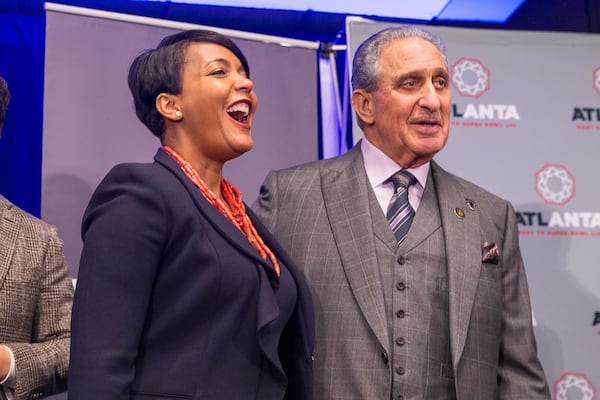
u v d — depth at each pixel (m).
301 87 3.18
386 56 2.09
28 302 1.87
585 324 2.84
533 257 2.88
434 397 1.85
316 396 1.86
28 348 1.80
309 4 4.32
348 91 3.05
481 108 2.99
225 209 1.69
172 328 1.51
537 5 4.40
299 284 1.74
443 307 1.93
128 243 1.47
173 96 1.75
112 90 2.96
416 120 2.04
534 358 2.02
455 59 3.02
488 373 1.91
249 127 1.79
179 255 1.53
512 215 2.15
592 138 3.01
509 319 2.04
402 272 1.93
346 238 1.97
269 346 1.57
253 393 1.55
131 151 2.95
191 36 1.79
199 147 1.75
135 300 1.45
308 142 3.14
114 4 4.15
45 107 2.87
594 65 3.07
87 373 1.36
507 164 2.96
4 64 3.88
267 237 1.79
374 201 2.04
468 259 1.96
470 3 4.36
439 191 2.09
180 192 1.59
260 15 4.36
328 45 3.29
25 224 1.97
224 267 1.55
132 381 1.42
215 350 1.51
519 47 3.06
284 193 2.11
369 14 4.44
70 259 2.81
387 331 1.86
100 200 1.57
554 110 3.02
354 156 2.17
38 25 3.97
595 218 2.93
